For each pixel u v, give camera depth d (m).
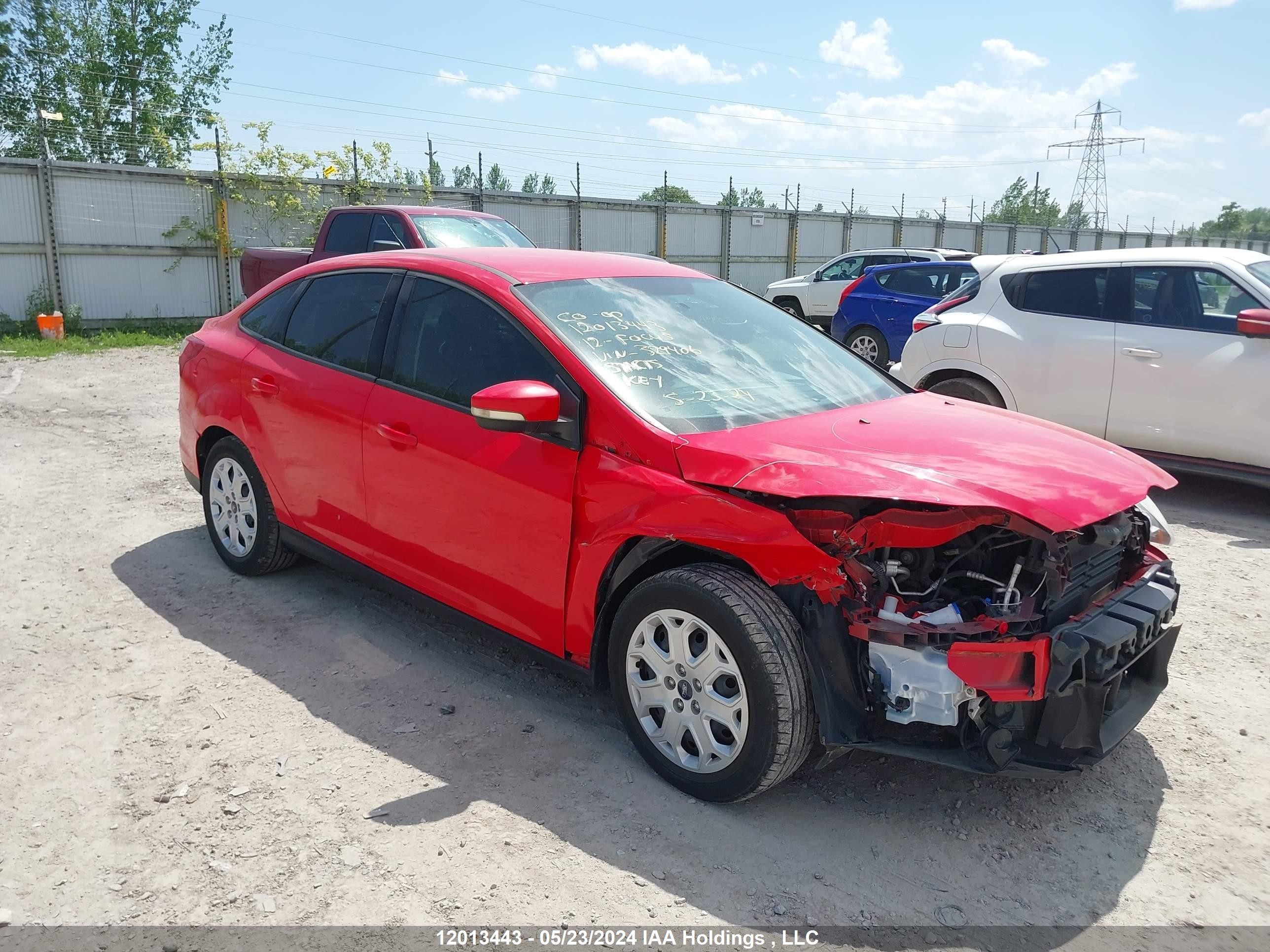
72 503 6.12
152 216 17.20
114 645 4.04
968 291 7.62
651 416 3.15
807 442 3.05
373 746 3.29
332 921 2.43
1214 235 91.81
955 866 2.73
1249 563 5.39
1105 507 2.80
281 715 3.49
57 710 3.48
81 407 9.50
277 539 4.60
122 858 2.67
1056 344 6.94
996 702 2.68
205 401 4.78
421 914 2.46
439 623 4.36
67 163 16.03
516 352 3.43
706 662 2.88
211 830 2.80
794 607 2.79
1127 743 3.44
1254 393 6.11
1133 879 2.68
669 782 3.08
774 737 2.72
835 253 31.86
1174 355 6.41
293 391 4.23
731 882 2.62
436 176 24.06
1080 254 7.09
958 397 7.53
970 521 2.68
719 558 3.02
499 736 3.38
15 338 14.91
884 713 2.76
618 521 3.02
